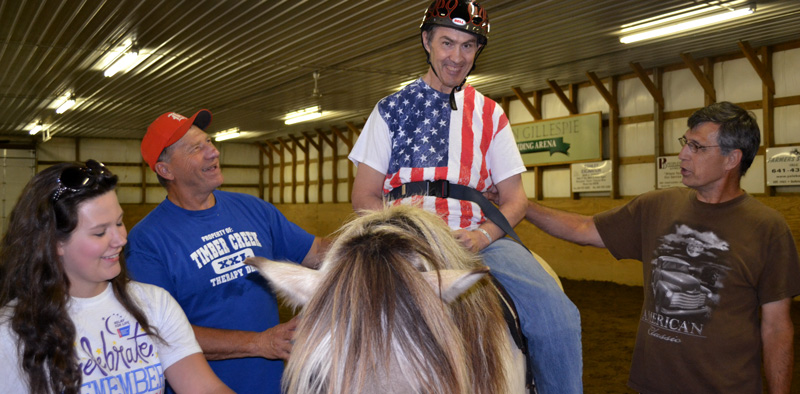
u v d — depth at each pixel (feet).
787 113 24.85
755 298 6.40
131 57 26.22
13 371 4.14
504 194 5.60
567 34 23.91
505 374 3.97
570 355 4.94
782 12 20.63
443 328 3.29
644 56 27.32
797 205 23.68
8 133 54.29
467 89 5.39
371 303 3.24
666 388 6.68
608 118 31.53
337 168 54.24
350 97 38.11
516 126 35.65
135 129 52.21
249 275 6.40
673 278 6.75
